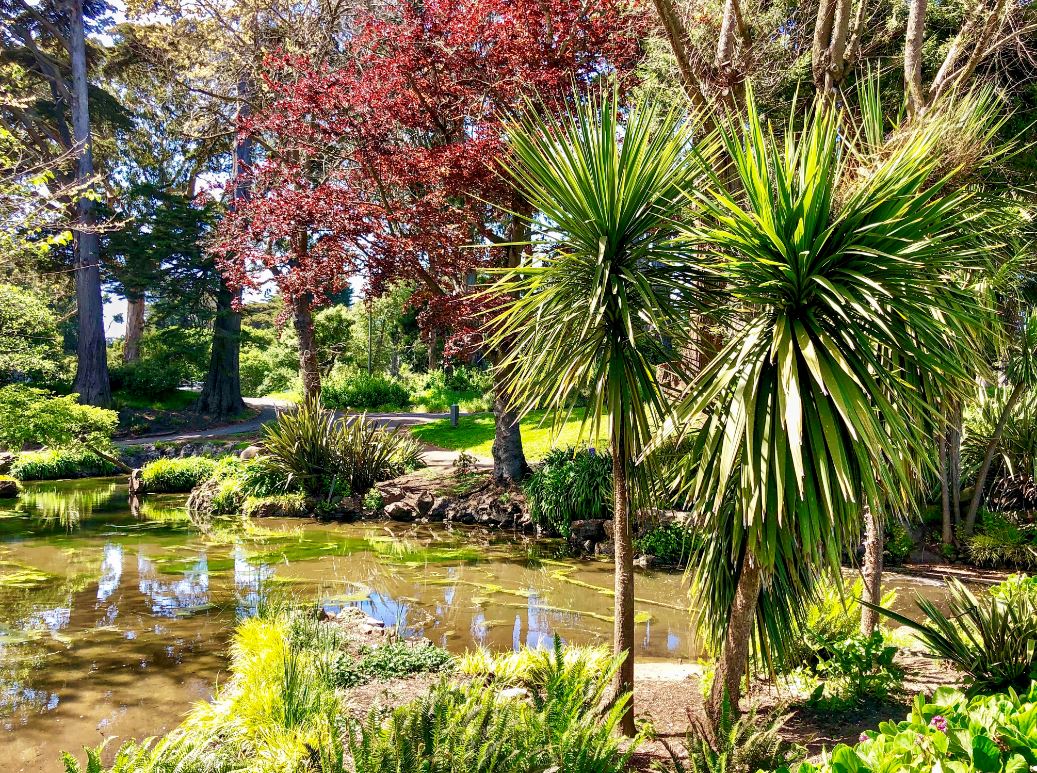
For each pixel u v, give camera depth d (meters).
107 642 7.39
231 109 22.92
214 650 7.16
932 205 3.36
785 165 3.59
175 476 18.19
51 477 20.39
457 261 12.41
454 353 13.08
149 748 5.01
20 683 6.27
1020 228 5.38
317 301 14.65
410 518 14.88
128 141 33.50
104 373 29.47
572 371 4.20
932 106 4.65
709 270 3.84
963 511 11.66
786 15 9.40
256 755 3.99
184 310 30.61
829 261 3.36
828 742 4.28
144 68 28.73
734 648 4.05
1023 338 10.36
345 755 3.86
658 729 4.83
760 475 3.41
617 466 4.41
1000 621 4.57
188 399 33.34
